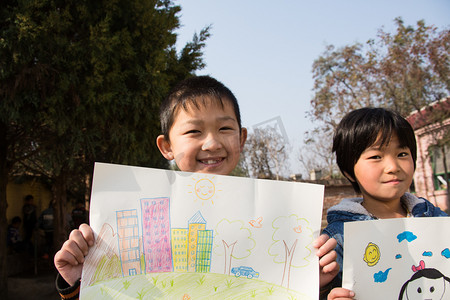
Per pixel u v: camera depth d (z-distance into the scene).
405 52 11.22
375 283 1.23
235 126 1.53
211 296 1.14
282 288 1.17
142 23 5.34
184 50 6.57
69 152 5.03
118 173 1.21
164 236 1.19
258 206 1.25
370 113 1.55
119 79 5.09
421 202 1.65
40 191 11.49
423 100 11.45
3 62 4.20
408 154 1.49
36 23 4.43
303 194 1.25
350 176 1.68
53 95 4.57
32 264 8.54
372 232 1.27
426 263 1.27
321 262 1.20
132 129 5.47
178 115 1.51
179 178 1.25
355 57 13.14
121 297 1.11
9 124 5.06
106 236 1.17
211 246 1.20
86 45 4.74
